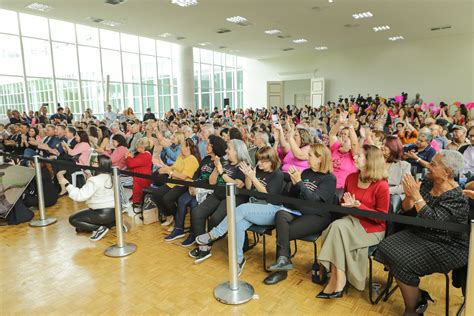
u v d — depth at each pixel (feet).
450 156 5.99
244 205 8.44
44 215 12.36
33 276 8.54
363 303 7.16
